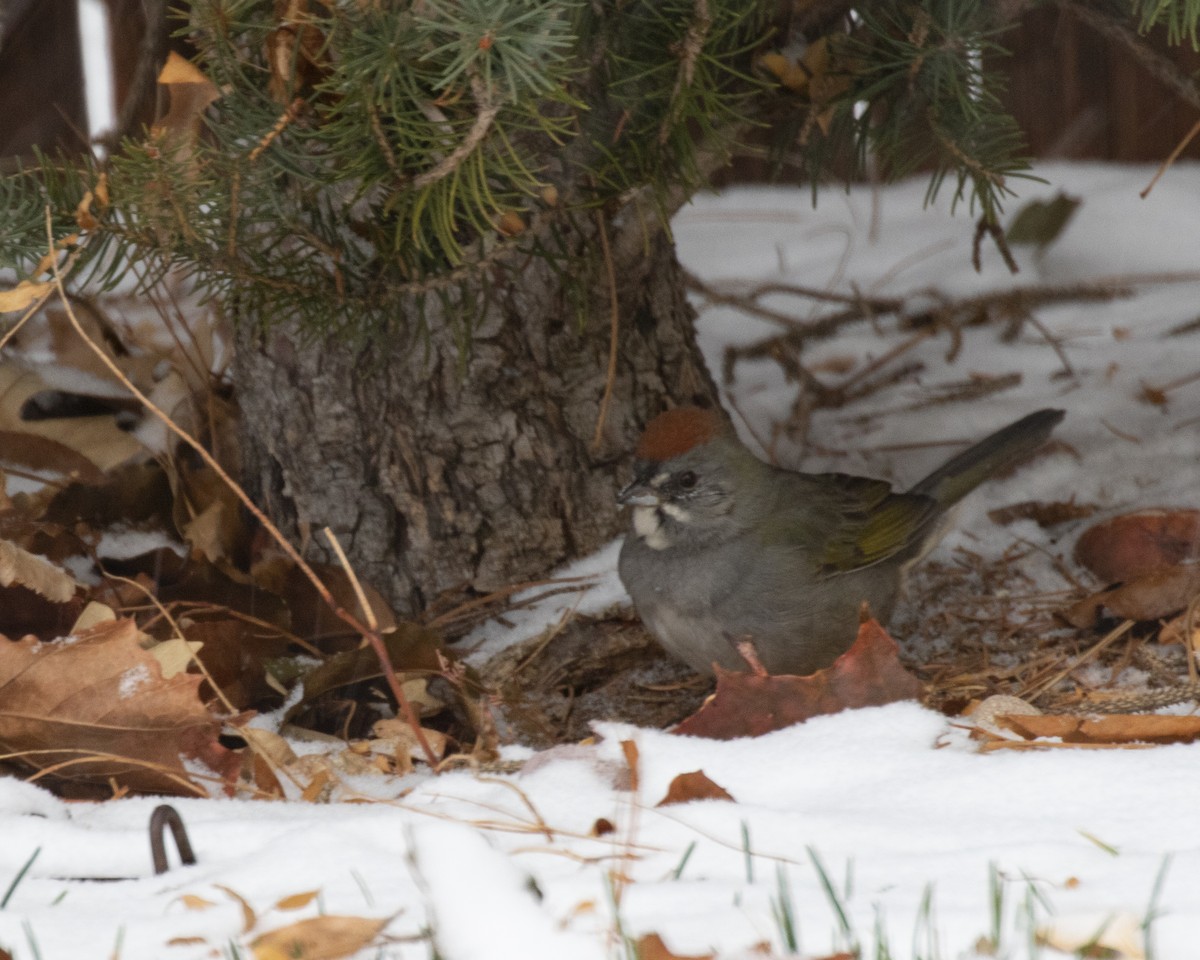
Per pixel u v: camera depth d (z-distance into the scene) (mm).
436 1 5898
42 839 5762
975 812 5812
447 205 6656
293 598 8836
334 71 6355
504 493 9359
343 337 8070
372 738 8227
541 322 9289
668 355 10023
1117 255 14211
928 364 13070
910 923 4590
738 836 5602
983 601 9789
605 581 9430
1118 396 12172
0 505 8977
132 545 9648
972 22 7234
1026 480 11188
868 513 9102
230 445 10453
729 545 8594
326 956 4562
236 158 6617
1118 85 15281
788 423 12227
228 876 5297
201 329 10906
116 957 4574
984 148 7641
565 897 4922
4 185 7113
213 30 6477
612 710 8953
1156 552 9664
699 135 8672
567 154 7844
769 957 4352
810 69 7688
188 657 7426
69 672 6543
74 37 14461
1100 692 8102
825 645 8859
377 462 9305
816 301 14000
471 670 7992
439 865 4777
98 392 10672
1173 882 4883
